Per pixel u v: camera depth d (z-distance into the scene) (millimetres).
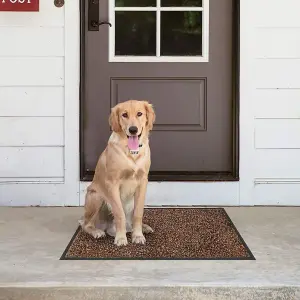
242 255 2834
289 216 3732
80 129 4031
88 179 4062
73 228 3410
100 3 4059
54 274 2523
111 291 2363
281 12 3965
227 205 4074
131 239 3105
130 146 2887
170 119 4141
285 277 2484
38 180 4059
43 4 3959
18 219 3643
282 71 4004
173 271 2576
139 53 4121
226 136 4156
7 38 3969
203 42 4094
